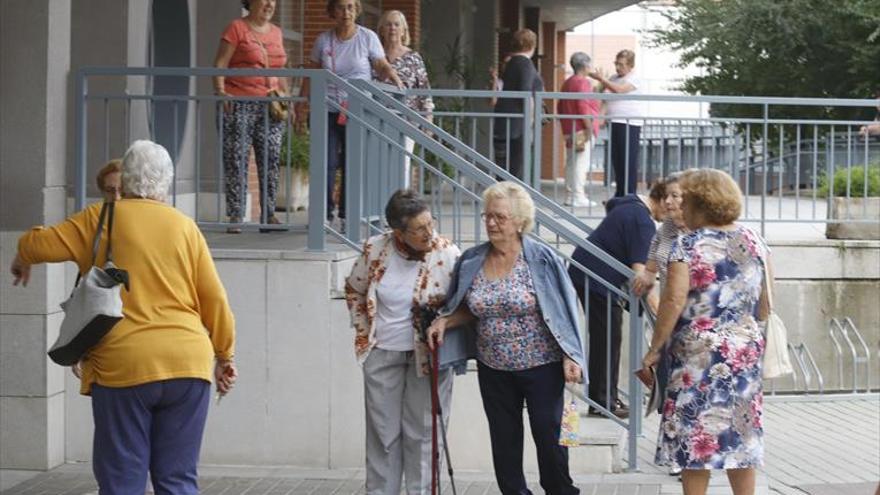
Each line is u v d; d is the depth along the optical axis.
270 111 13.59
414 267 9.90
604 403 12.52
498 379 9.82
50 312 11.74
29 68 11.72
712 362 9.23
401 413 10.03
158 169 8.78
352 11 14.76
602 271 12.28
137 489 8.50
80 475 11.66
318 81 11.84
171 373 8.48
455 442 11.87
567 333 9.65
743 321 9.28
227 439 11.85
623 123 17.08
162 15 16.34
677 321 9.32
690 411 9.26
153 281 8.55
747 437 9.24
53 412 11.88
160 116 16.03
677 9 37.91
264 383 11.79
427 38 29.52
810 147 19.30
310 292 11.70
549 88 50.97
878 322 16.09
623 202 12.30
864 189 16.23
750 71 36.38
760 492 11.48
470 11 33.19
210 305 8.73
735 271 9.26
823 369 16.11
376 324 9.92
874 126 16.08
